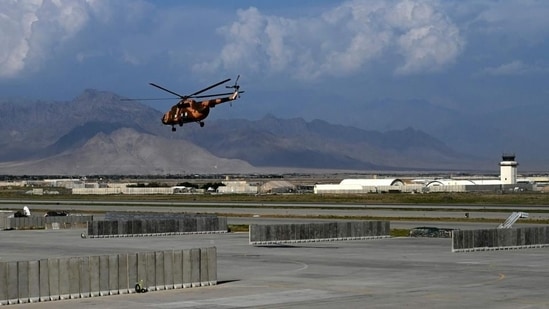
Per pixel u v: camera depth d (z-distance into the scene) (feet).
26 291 128.16
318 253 213.05
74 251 221.66
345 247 232.12
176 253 144.56
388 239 263.29
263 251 219.61
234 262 190.19
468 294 135.03
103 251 221.87
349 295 134.92
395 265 182.29
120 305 125.80
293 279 157.48
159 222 284.00
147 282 140.97
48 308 122.83
